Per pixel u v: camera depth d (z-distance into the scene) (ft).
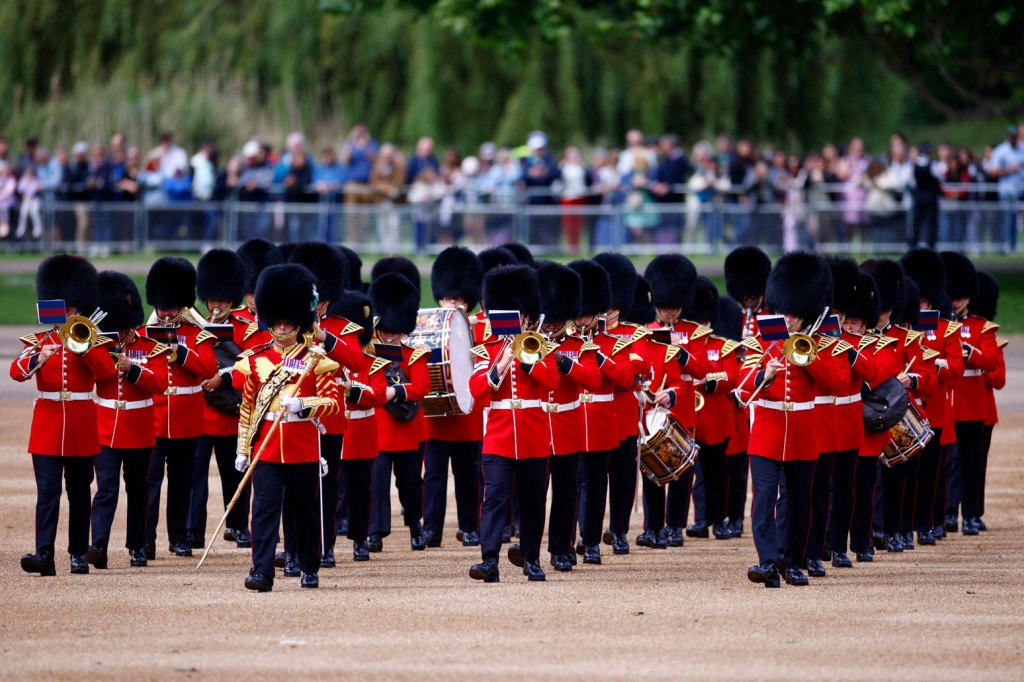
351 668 120.98
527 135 519.60
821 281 163.84
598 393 169.99
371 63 526.16
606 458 171.01
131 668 120.88
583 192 397.60
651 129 531.50
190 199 410.72
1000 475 225.15
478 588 153.89
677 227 388.37
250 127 506.89
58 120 500.74
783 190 389.39
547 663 123.03
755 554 177.88
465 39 515.09
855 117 553.64
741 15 369.50
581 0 398.62
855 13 370.94
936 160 475.72
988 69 394.93
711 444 189.88
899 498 179.73
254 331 178.60
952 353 188.24
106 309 167.94
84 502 161.07
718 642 130.31
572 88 524.93
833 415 160.45
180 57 520.01
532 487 159.02
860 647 128.57
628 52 539.29
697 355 186.60
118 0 517.55
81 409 159.84
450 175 406.82
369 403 169.07
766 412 158.71
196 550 177.58
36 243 415.03
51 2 518.37
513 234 392.68
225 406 177.68
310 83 521.24
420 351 176.35
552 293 163.73
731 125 532.73
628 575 162.30
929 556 176.55
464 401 179.32
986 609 143.84
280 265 154.20
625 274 190.49
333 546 167.02
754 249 202.49
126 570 163.02
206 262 184.75
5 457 227.20
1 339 346.74
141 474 165.68
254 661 123.13
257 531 151.53
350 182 406.21
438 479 181.47
